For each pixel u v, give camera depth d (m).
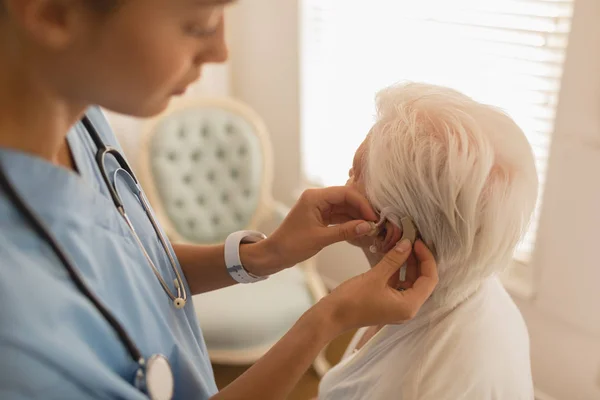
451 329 0.95
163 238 0.93
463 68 1.92
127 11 0.53
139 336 0.74
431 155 0.87
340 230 0.95
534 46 1.72
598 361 1.78
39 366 0.56
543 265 1.81
